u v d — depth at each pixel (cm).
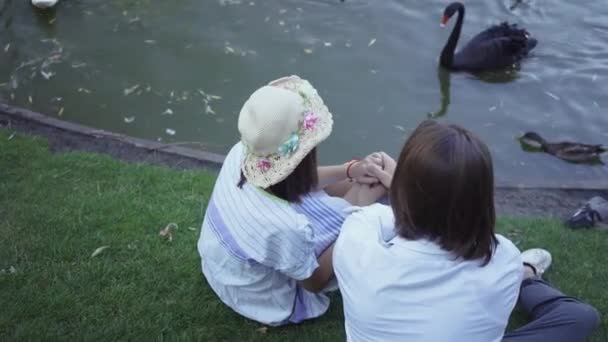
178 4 793
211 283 314
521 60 741
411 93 682
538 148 621
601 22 795
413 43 753
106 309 328
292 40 739
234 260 279
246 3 799
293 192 263
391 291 208
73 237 374
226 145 592
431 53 742
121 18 765
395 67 715
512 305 215
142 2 795
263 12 784
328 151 603
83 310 326
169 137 598
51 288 336
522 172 597
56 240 370
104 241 372
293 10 790
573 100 688
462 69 718
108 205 406
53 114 617
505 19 810
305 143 249
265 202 261
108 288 339
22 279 341
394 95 677
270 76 682
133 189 430
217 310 328
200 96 650
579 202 495
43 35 733
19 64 685
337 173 321
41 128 547
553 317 286
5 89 648
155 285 342
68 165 458
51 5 767
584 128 655
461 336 206
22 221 386
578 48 757
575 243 401
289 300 304
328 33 755
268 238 262
